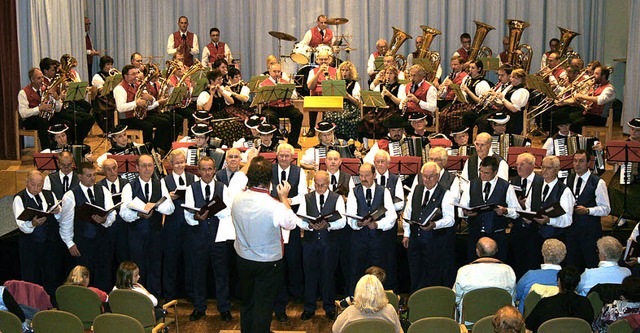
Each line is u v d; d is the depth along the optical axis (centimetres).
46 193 802
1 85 1166
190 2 1616
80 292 636
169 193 783
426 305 633
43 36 1305
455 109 1192
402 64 1552
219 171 809
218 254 771
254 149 841
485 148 836
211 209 722
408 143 944
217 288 780
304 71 1359
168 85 1235
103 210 751
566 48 1448
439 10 1606
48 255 808
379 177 816
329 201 766
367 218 736
